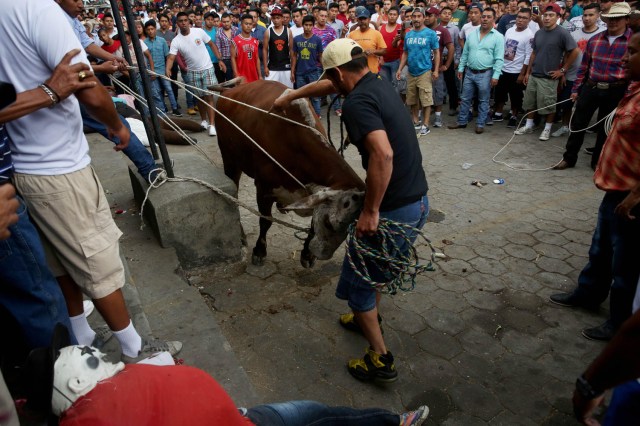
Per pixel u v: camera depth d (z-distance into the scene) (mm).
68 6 3184
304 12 8977
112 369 1316
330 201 2932
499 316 3559
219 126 4250
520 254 4340
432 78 7930
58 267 2268
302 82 8703
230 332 3457
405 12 8945
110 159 5645
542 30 7152
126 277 3250
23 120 1946
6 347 2115
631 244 2904
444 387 2959
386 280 2725
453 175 6250
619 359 1437
